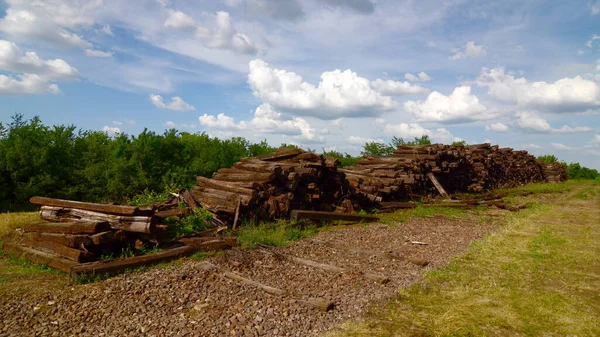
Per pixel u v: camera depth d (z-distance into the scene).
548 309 5.20
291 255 7.80
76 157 16.05
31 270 6.54
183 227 8.67
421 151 19.80
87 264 6.14
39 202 8.29
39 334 4.35
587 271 7.02
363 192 14.80
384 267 7.20
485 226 11.94
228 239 8.14
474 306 5.26
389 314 4.97
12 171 13.85
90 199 14.81
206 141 18.78
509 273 6.85
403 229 11.19
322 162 12.60
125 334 4.34
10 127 15.02
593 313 5.14
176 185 15.64
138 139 16.42
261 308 5.08
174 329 4.46
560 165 43.50
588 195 23.92
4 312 4.87
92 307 5.04
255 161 12.65
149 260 6.73
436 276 6.57
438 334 4.41
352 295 5.62
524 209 16.67
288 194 10.98
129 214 7.20
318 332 4.45
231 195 10.11
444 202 17.06
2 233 8.77
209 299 5.37
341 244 9.05
